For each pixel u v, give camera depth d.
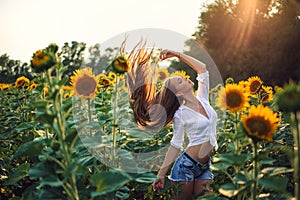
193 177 3.82
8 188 4.98
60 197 2.58
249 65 23.09
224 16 29.23
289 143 4.45
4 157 5.10
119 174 2.45
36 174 2.43
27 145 2.68
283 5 27.80
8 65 22.00
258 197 2.81
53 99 2.45
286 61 23.64
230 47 27.31
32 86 6.46
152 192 4.12
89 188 2.84
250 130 2.28
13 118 6.29
